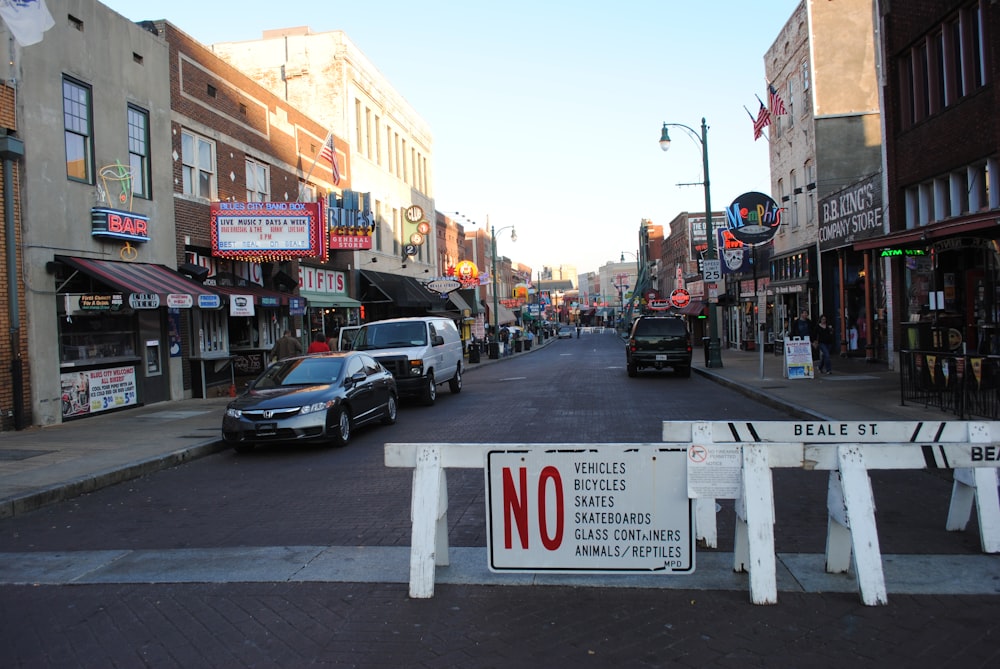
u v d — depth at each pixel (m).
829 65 27.31
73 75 15.33
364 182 34.47
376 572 5.81
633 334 25.17
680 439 5.93
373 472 9.86
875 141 27.05
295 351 18.70
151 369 17.98
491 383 25.02
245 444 12.01
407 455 5.49
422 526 5.36
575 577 5.54
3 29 13.71
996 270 15.24
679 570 5.13
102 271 15.27
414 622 4.83
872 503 5.03
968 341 16.47
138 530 7.44
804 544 6.23
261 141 24.30
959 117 15.65
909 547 6.04
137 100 17.56
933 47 16.95
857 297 26.27
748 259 37.38
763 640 4.42
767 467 5.08
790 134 30.92
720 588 5.27
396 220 39.31
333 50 32.47
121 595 5.53
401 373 17.34
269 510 8.02
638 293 85.81
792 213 31.14
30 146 14.09
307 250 21.08
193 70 20.28
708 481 5.15
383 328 18.78
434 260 46.97
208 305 16.06
